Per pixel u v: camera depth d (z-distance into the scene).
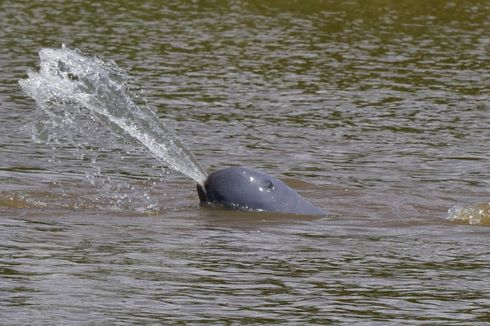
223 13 112.81
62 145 57.78
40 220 40.75
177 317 30.12
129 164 53.81
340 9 116.81
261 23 107.50
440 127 66.75
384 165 55.81
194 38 98.25
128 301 31.30
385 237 40.09
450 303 32.12
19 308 30.23
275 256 36.81
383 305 31.78
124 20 106.62
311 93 77.00
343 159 57.19
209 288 32.88
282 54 92.25
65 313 30.00
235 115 68.62
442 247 38.78
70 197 45.41
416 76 84.75
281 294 32.56
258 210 43.69
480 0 123.19
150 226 40.44
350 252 37.69
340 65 88.38
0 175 49.28
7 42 92.50
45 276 33.34
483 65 90.31
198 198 46.09
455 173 54.16
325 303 31.81
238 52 92.56
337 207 45.53
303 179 51.81
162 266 35.00
